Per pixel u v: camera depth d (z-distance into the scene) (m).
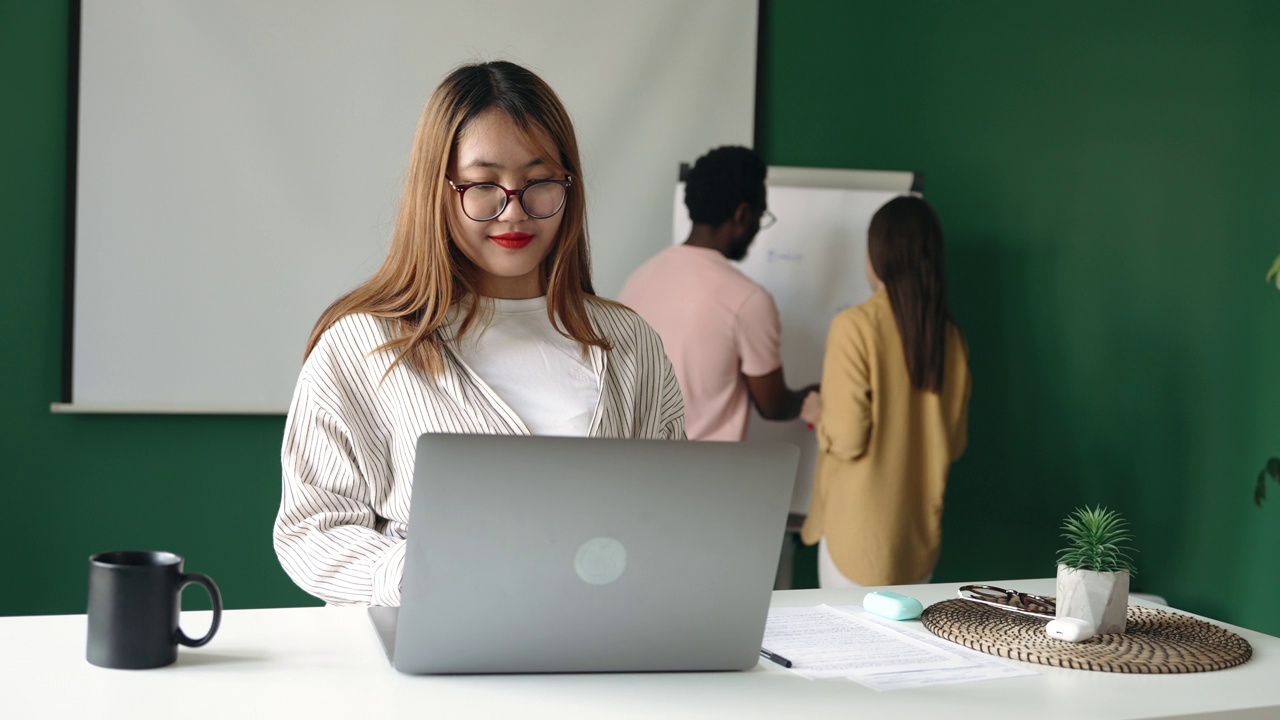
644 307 3.24
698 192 3.21
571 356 1.54
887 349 3.06
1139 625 1.38
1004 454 3.70
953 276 3.66
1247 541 3.71
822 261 3.41
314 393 1.40
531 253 1.45
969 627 1.32
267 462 3.19
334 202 3.17
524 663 1.08
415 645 1.04
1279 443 3.68
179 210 3.06
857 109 3.57
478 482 1.00
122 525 3.09
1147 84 3.73
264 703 0.96
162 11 3.03
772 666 1.16
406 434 1.42
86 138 2.99
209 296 3.10
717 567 1.08
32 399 3.03
